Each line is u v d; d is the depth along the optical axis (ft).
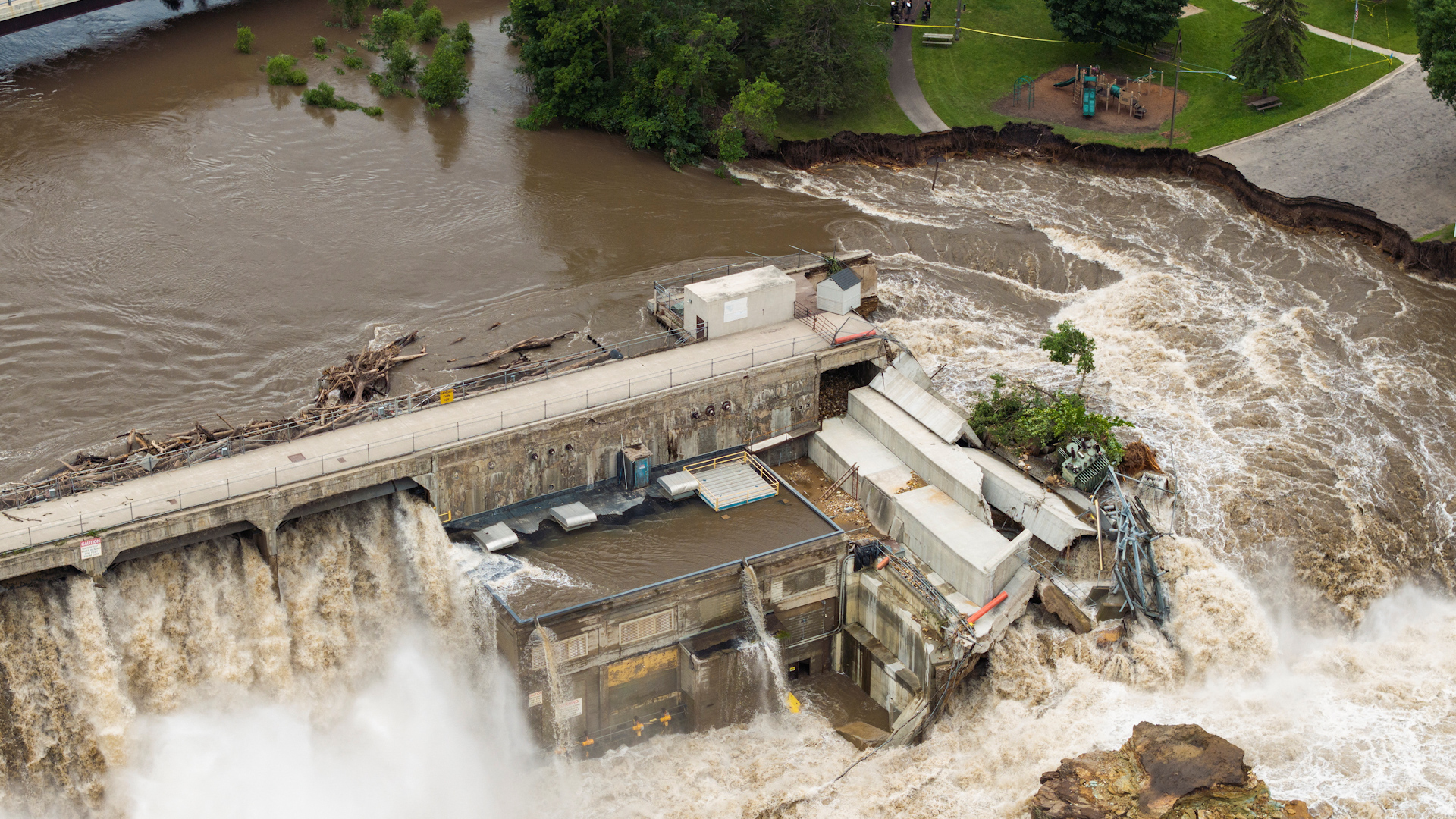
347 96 573.33
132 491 309.22
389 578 332.80
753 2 576.61
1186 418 409.08
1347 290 472.03
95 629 296.10
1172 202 533.96
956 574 338.34
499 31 649.61
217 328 417.08
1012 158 575.38
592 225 493.36
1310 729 330.95
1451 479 391.65
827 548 340.59
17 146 510.17
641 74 556.51
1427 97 577.43
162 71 583.17
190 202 485.97
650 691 332.60
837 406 396.98
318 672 325.01
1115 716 333.42
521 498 347.77
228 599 313.53
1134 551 343.67
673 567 327.26
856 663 355.15
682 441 366.63
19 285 430.20
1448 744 325.21
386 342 411.54
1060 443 366.43
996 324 452.35
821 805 314.76
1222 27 634.43
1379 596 366.43
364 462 323.37
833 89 574.56
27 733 295.07
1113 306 464.65
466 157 536.83
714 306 381.40
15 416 371.35
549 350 407.03
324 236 472.44
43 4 556.92
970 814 310.65
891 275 472.44
